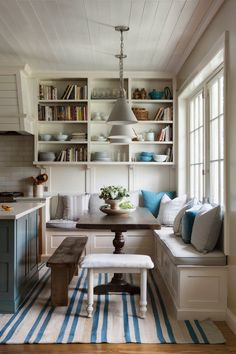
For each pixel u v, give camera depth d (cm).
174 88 552
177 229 408
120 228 326
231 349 254
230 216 297
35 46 438
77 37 408
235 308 283
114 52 460
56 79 562
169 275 363
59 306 331
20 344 259
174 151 550
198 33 386
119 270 307
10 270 317
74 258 338
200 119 459
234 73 283
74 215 538
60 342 261
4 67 506
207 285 306
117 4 327
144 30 387
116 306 333
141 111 554
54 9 337
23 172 571
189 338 268
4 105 514
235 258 283
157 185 577
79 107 553
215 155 402
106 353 246
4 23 369
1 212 328
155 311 322
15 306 319
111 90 557
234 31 281
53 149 572
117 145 572
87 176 573
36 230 415
